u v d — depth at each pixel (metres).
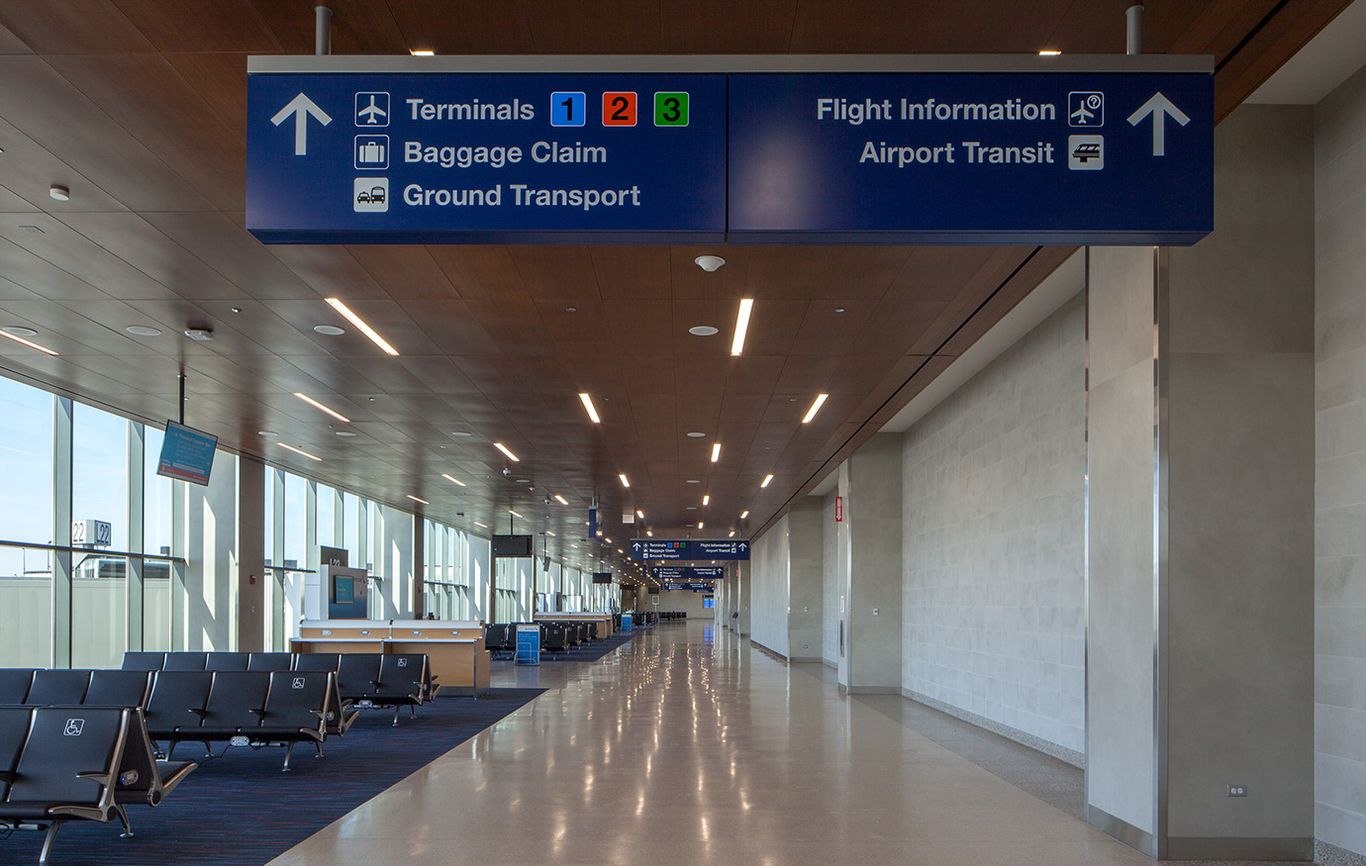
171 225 7.43
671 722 13.48
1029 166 4.10
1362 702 5.80
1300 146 6.50
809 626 28.86
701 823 7.25
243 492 19.41
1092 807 7.26
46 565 14.25
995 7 4.62
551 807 7.79
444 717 14.02
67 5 4.62
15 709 6.27
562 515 32.31
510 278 8.45
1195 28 4.80
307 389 13.25
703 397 13.58
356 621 17.62
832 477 23.38
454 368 11.89
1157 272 6.43
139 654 12.81
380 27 4.79
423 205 4.10
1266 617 6.27
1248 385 6.37
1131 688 6.65
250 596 19.55
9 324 10.22
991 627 13.16
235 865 6.03
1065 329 10.62
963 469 14.66
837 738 12.02
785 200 4.11
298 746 11.08
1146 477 6.51
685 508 30.38
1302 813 6.18
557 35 4.88
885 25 4.80
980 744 11.71
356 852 6.36
